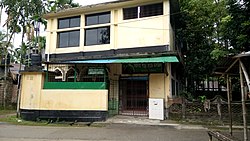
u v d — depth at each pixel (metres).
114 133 9.98
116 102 15.07
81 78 15.13
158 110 13.17
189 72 18.77
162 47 14.53
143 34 15.19
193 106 12.60
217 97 12.35
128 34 15.60
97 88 13.23
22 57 25.70
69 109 13.23
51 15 17.83
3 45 24.56
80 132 10.23
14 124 12.52
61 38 17.89
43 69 14.73
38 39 24.09
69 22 17.72
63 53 17.41
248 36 11.35
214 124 11.91
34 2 22.80
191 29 18.25
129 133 9.96
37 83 13.88
